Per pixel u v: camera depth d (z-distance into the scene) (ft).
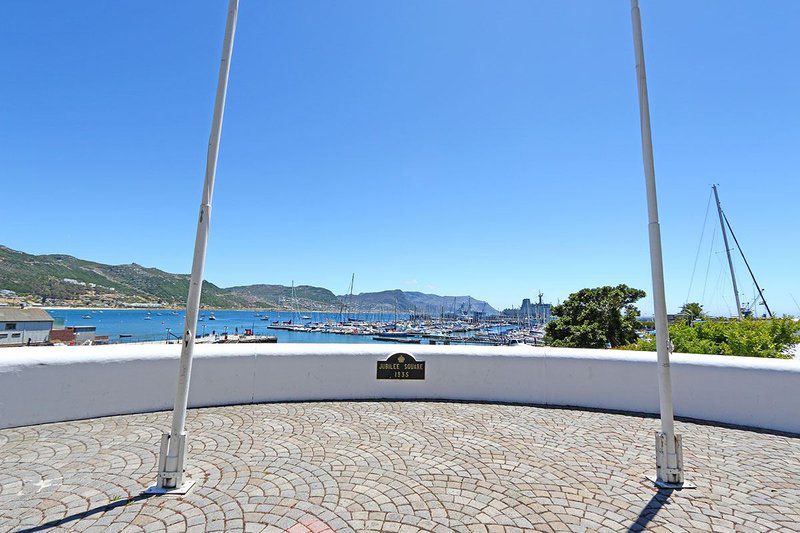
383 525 11.34
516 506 12.59
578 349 25.73
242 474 14.51
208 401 23.22
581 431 20.01
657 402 23.24
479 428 20.21
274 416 21.57
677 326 41.70
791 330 37.14
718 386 22.13
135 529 10.95
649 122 15.85
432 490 13.53
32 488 13.20
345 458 16.11
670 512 12.41
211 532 10.85
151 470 14.62
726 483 14.49
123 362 21.38
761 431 20.49
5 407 18.81
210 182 14.33
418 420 21.36
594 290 92.84
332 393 25.31
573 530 11.32
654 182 15.65
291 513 11.90
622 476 14.90
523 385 25.23
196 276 13.99
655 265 15.31
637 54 16.12
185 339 13.75
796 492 13.85
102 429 18.92
